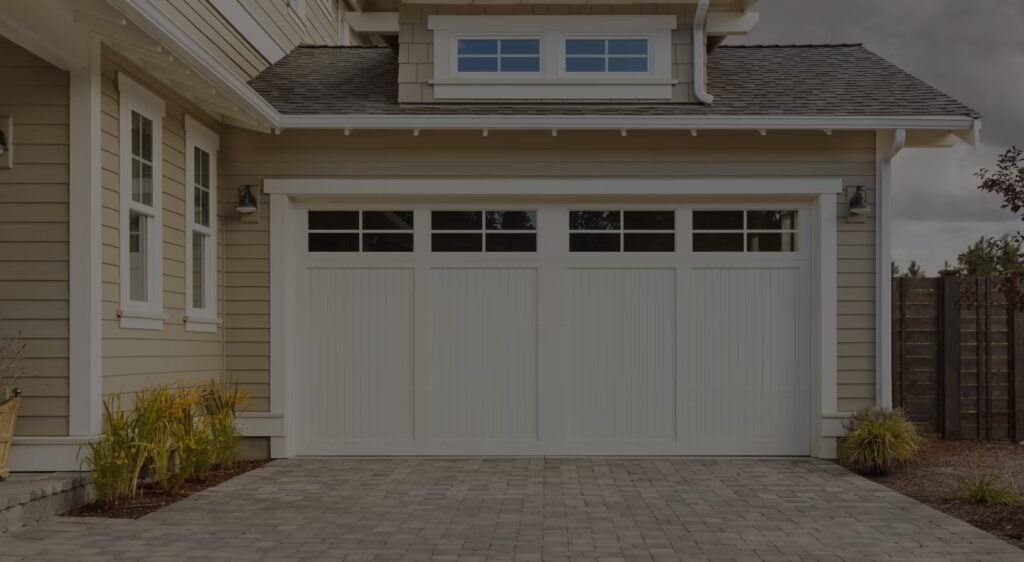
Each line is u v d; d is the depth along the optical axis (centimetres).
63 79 666
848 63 1066
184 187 840
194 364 862
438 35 981
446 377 959
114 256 698
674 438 955
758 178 941
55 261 662
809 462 919
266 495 735
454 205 965
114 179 700
